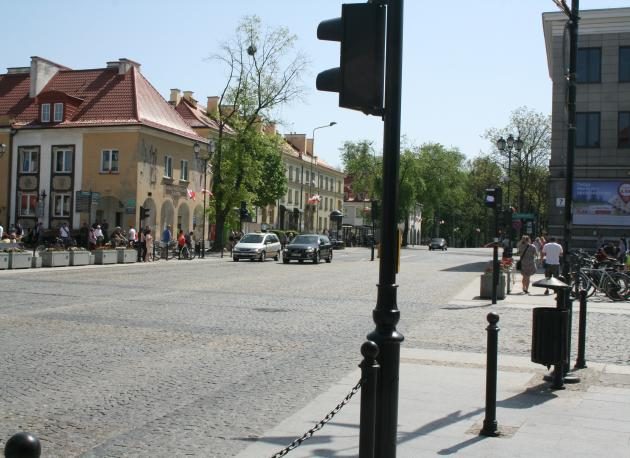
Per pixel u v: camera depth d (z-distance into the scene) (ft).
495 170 265.34
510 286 77.00
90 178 156.15
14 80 179.52
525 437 19.69
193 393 24.35
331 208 329.93
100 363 28.99
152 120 163.43
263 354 32.37
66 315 43.80
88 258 106.63
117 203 162.09
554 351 25.73
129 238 125.90
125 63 169.89
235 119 164.55
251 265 120.06
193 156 178.50
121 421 20.62
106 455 17.51
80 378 26.05
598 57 129.49
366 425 12.78
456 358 32.27
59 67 177.37
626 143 127.65
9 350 31.27
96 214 157.79
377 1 14.19
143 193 155.43
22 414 21.03
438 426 20.65
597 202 128.88
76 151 157.58
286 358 31.55
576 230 129.70
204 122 206.18
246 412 22.02
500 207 61.46
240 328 40.45
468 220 417.90
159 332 37.88
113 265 108.06
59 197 159.12
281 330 40.29
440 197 315.78
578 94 130.52
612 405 23.77
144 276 83.10
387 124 14.32
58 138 159.22
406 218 291.79
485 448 18.56
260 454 17.78
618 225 127.54
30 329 37.60
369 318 47.24
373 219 141.90
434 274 104.53
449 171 313.94
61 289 62.49
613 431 20.45
